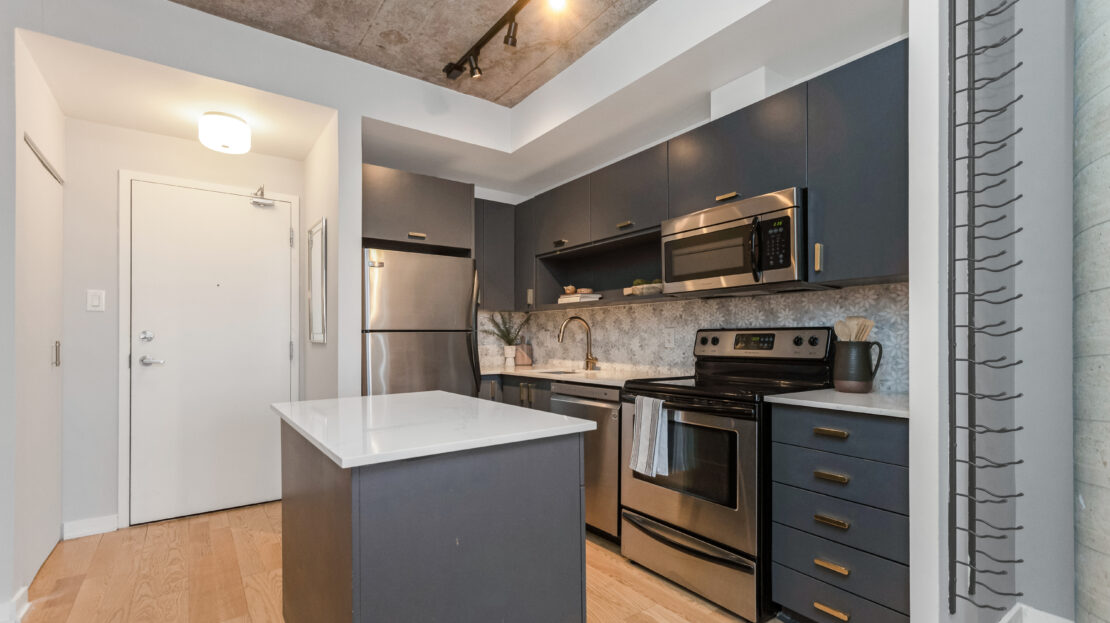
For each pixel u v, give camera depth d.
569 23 2.73
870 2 2.04
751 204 2.30
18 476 2.06
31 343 2.25
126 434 3.02
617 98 2.86
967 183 1.65
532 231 3.95
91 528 2.91
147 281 3.12
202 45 2.55
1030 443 1.85
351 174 3.02
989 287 1.75
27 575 2.20
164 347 3.16
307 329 3.53
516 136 3.60
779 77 2.61
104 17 2.30
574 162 3.85
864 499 1.74
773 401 2.02
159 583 2.32
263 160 3.55
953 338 1.54
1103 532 1.56
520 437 1.42
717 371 2.76
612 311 3.71
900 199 1.87
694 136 2.67
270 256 3.53
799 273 2.13
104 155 3.02
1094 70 1.59
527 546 1.45
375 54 3.00
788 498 1.97
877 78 1.95
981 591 1.69
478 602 1.35
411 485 1.26
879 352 2.17
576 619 1.54
